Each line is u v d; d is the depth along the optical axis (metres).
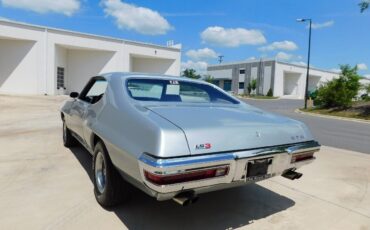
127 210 3.26
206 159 2.43
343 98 23.19
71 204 3.35
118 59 26.23
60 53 24.38
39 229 2.81
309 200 3.79
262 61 58.22
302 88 60.78
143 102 3.21
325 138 9.64
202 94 3.91
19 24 21.64
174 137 2.39
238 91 65.00
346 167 5.37
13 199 3.44
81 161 5.00
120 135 2.81
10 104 14.73
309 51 26.64
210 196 3.80
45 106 14.52
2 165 4.69
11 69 22.64
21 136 6.96
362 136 10.61
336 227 3.11
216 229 2.97
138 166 2.46
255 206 3.55
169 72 29.48
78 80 26.12
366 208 3.60
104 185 3.27
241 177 2.69
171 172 2.30
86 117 3.87
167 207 3.38
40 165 4.74
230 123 2.80
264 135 2.87
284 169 3.03
